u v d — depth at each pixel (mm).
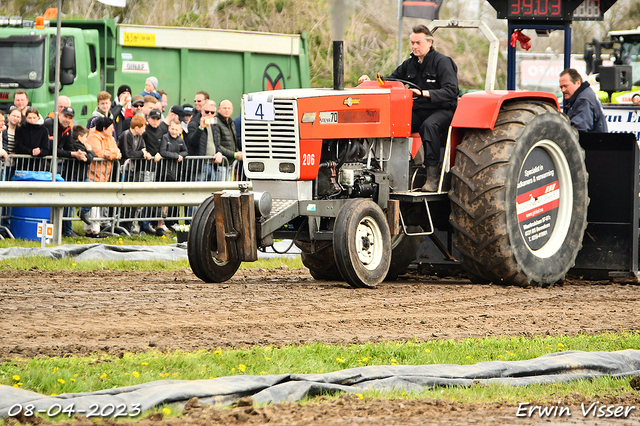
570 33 26922
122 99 35750
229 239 18812
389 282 22172
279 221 19016
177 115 32562
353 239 19219
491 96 20562
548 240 21625
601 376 12305
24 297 17438
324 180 19938
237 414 9594
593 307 18203
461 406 10477
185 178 33031
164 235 31938
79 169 30859
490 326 15828
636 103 28594
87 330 14188
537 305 18312
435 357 12883
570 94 23781
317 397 10586
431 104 21047
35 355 12258
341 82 20031
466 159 20516
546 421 10023
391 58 69750
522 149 20453
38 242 27859
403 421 9742
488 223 20250
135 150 31578
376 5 72062
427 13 35344
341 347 13312
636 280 22156
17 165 30172
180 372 11461
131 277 21391
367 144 20609
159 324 14914
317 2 71375
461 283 22062
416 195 20234
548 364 12273
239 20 70125
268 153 19484
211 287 19500
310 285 20359
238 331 14539
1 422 9055
